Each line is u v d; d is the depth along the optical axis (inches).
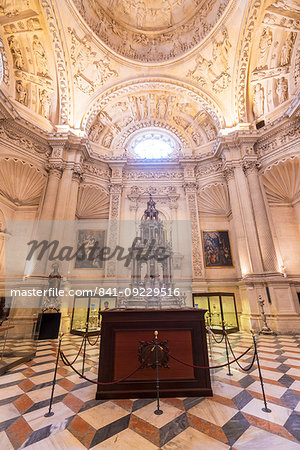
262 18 360.2
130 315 130.5
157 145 545.6
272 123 374.0
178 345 126.4
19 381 140.1
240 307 392.2
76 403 110.4
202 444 78.3
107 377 119.4
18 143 362.9
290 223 374.3
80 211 458.6
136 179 496.7
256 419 93.6
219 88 452.8
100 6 413.7
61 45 394.9
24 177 372.2
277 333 287.3
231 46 405.7
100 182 473.4
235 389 124.3
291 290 315.0
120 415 98.4
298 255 355.9
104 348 124.8
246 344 233.5
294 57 368.5
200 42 420.5
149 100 514.9
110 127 531.5
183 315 131.3
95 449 76.3
